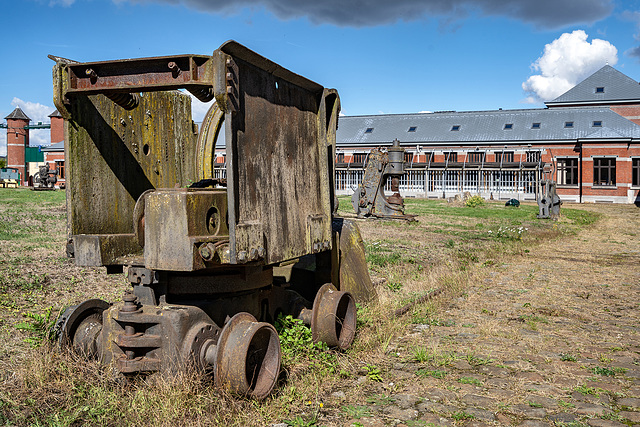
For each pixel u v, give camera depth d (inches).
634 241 621.3
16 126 2773.1
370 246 520.1
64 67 148.5
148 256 138.4
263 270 172.4
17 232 588.4
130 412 133.7
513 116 1988.2
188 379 137.5
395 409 148.6
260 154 150.6
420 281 344.5
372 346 203.5
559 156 1812.3
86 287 306.3
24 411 138.3
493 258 469.4
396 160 854.5
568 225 859.4
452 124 2042.3
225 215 148.6
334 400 154.0
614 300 299.4
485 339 220.2
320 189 192.9
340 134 2144.4
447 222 855.1
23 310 245.6
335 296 187.0
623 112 1984.5
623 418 142.9
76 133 154.2
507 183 1838.1
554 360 193.6
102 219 164.9
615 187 1737.2
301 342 178.2
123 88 144.0
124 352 144.5
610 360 192.9
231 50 134.1
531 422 140.3
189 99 208.4
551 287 338.0
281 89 164.7
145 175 184.5
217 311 154.8
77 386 147.3
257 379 149.7
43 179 1701.5
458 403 153.1
